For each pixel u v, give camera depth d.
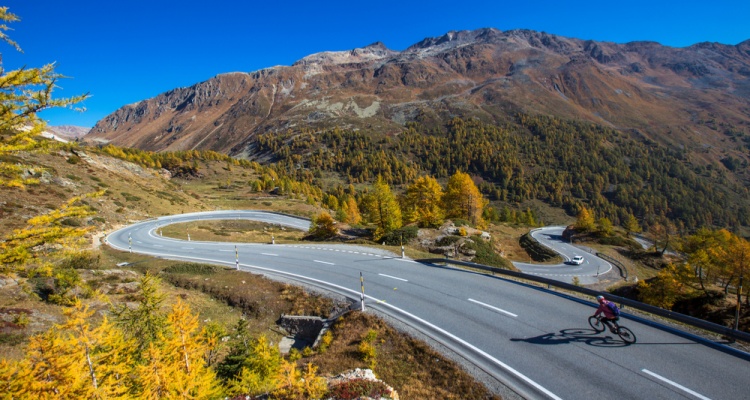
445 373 10.77
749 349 10.78
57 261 20.73
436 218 44.00
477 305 15.51
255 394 10.16
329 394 8.61
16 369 7.04
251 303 20.14
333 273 22.66
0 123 5.16
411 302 16.41
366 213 86.31
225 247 35.78
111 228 50.25
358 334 14.13
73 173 59.78
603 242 80.69
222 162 175.50
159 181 91.06
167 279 24.67
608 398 8.91
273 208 95.25
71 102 5.52
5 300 16.09
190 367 9.01
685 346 11.21
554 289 17.38
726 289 35.56
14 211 34.97
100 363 7.97
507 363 10.77
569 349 11.33
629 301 13.97
